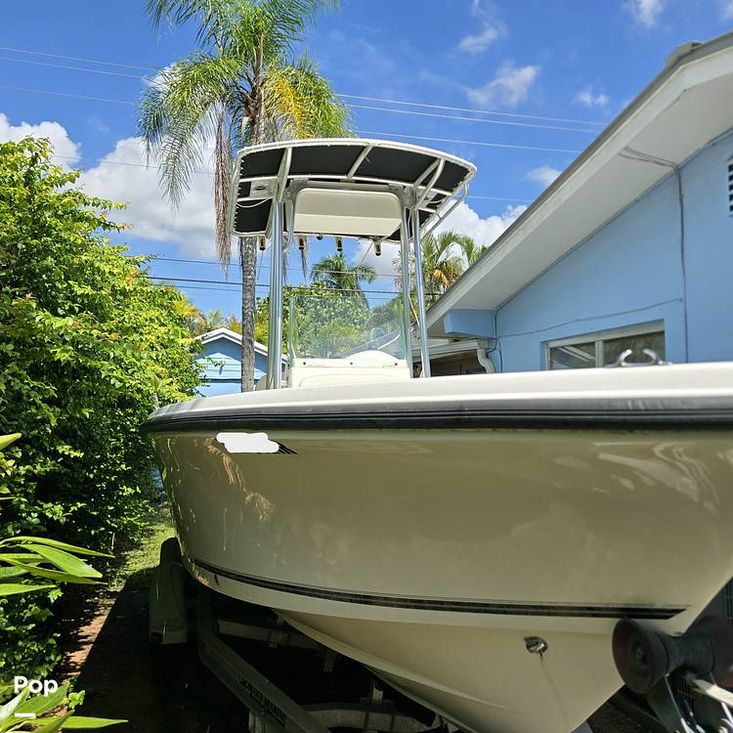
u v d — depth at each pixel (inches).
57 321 129.0
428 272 812.0
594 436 70.2
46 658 144.1
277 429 92.3
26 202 144.2
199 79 459.2
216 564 124.1
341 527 95.7
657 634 78.6
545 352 247.1
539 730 98.7
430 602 92.2
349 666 147.5
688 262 182.9
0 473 125.0
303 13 477.7
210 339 759.1
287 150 144.8
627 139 174.4
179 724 140.9
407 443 81.4
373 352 163.3
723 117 167.2
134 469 235.3
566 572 83.0
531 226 215.2
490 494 81.5
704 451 67.1
